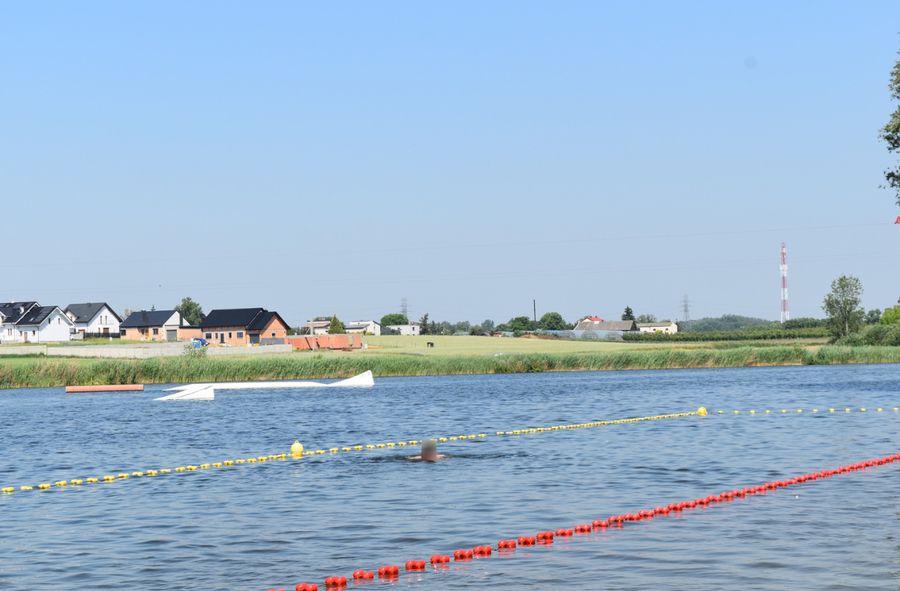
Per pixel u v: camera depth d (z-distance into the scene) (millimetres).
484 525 29484
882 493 33375
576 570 23891
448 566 24625
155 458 48625
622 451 47562
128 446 54469
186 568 24906
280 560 25547
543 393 96688
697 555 25047
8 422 72000
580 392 96938
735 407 75000
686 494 34250
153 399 96000
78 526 30938
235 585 23219
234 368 123875
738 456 44594
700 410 69312
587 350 191500
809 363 151750
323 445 53281
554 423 64438
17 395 106125
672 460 43625
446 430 60781
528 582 22938
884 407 72875
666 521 29484
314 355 149125
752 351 148625
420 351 184000
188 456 49156
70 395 104375
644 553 25438
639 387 103500
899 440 50062
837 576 22734
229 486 38469
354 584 23109
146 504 34719
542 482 37562
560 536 27812
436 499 34062
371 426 64188
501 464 43219
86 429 65562
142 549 27172
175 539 28359
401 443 53438
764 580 22578
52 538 29141
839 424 60031
